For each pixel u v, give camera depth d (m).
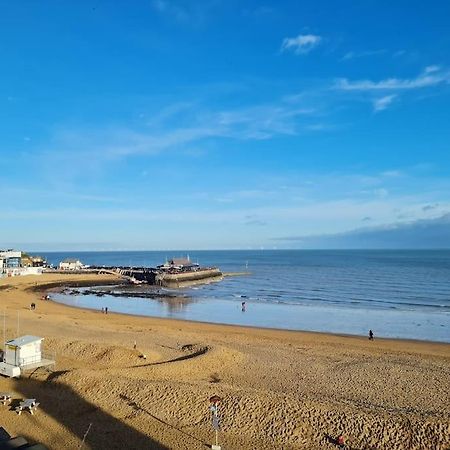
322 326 62.84
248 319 69.06
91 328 50.22
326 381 30.95
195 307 83.75
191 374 31.17
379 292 105.62
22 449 17.14
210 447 20.61
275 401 24.20
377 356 40.34
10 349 30.56
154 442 21.11
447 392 28.86
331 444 20.81
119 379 27.70
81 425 22.78
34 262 178.62
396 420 22.14
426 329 60.66
